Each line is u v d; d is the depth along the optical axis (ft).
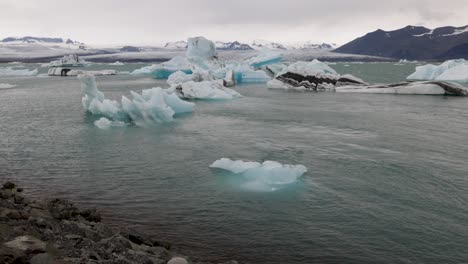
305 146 57.00
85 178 43.09
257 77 183.73
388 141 59.77
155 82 185.16
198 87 116.16
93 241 24.03
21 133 66.64
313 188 39.86
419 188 39.93
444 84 122.11
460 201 36.68
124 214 33.53
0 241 20.43
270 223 31.99
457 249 28.07
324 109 92.58
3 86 157.99
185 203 36.06
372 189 39.65
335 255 27.12
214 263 25.46
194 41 223.92
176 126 72.95
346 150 54.65
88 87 88.22
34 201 33.50
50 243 21.77
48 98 118.52
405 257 26.99
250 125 73.31
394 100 108.78
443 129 68.64
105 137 63.62
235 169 44.93
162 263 22.39
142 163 48.73
